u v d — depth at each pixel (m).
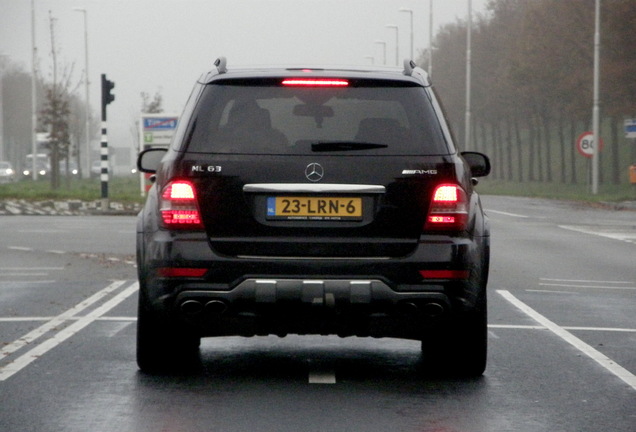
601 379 15.48
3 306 23.12
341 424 12.50
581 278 30.45
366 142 13.96
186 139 14.09
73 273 30.09
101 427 12.27
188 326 14.27
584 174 164.38
